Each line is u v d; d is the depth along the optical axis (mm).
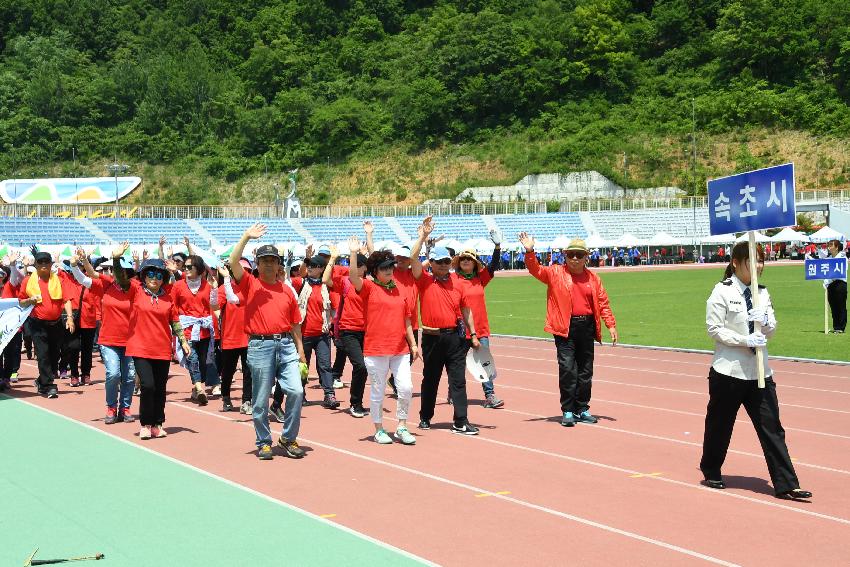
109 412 11703
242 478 8578
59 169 110375
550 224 82562
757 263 8375
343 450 9953
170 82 117875
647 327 25109
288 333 9695
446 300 10953
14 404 13375
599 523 7062
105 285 12664
